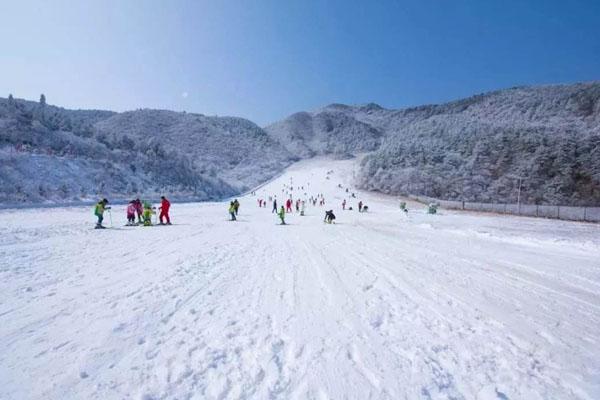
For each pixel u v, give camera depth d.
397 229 20.25
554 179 86.56
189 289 6.04
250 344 3.88
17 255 8.99
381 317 4.91
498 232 20.41
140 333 4.11
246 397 2.88
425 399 2.94
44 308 4.91
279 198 78.69
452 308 5.45
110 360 3.44
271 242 12.79
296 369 3.37
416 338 4.22
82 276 6.86
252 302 5.40
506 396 3.05
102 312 4.78
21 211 29.42
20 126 64.81
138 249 10.40
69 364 3.34
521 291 6.68
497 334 4.45
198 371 3.27
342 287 6.45
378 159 106.44
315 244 12.47
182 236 14.04
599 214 39.81
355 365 3.49
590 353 3.97
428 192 85.38
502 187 87.56
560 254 12.25
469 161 98.25
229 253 9.99
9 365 3.29
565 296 6.45
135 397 2.84
